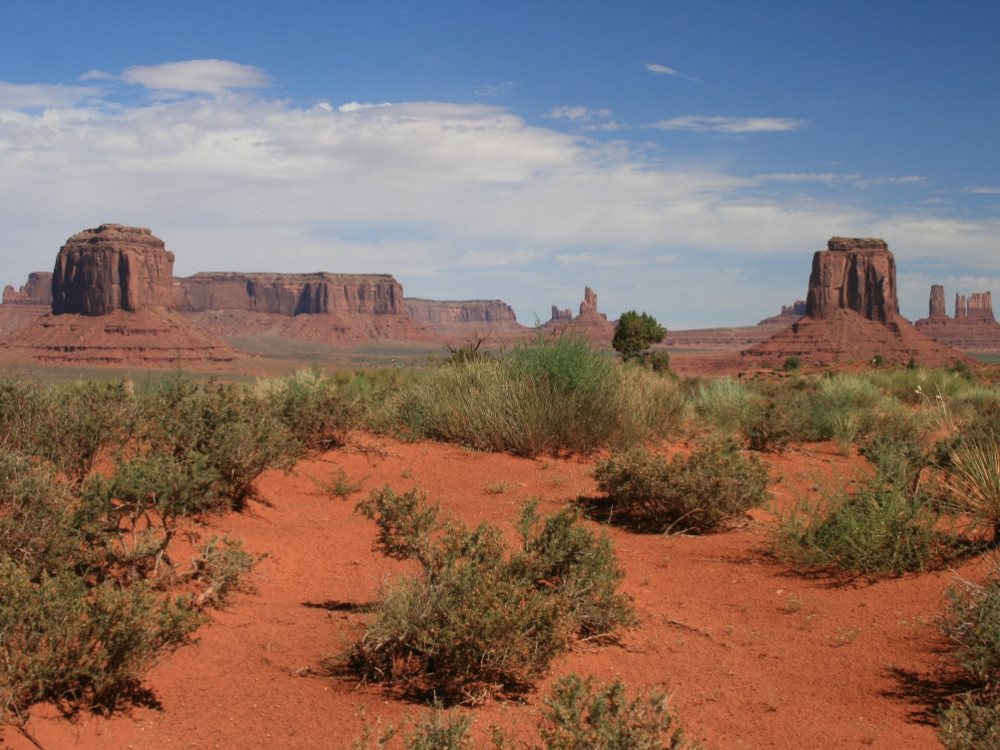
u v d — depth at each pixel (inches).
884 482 276.2
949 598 201.5
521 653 170.9
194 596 212.8
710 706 168.1
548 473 406.9
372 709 161.6
